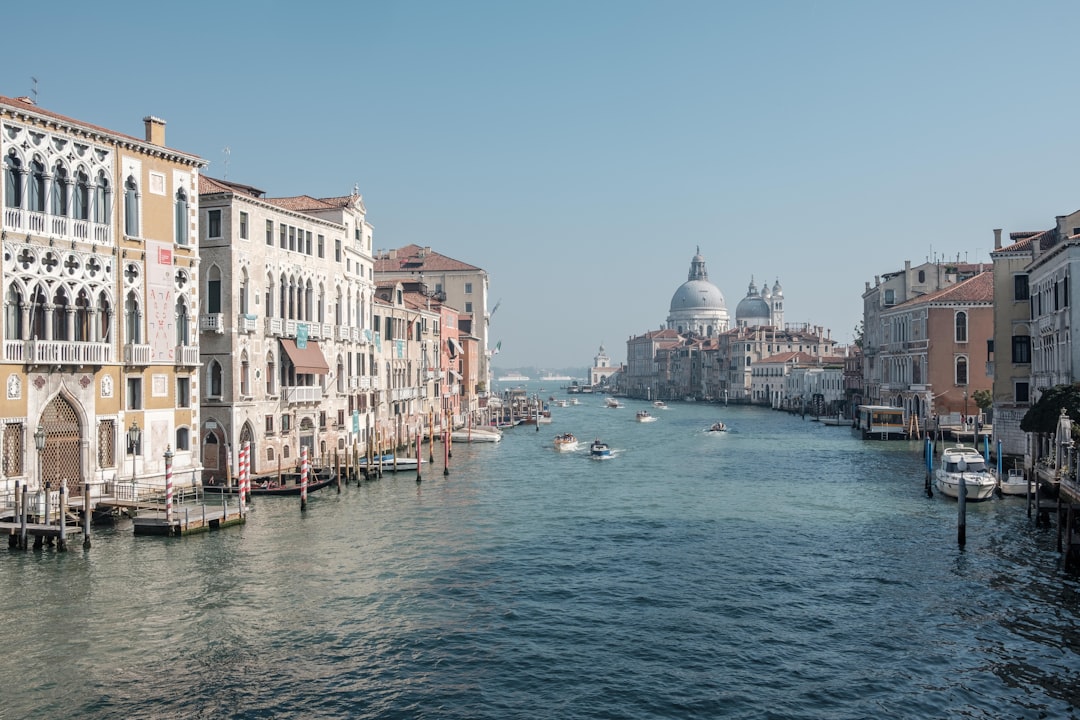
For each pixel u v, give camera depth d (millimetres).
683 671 19844
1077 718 17500
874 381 98500
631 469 59250
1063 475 35344
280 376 47125
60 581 25812
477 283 108000
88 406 33062
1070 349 41250
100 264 33625
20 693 18141
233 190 42906
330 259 52531
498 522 37312
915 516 38625
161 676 19125
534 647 21297
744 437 90562
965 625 23000
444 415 83500
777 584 27062
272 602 24469
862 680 19344
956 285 78500
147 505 32438
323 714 17438
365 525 35812
